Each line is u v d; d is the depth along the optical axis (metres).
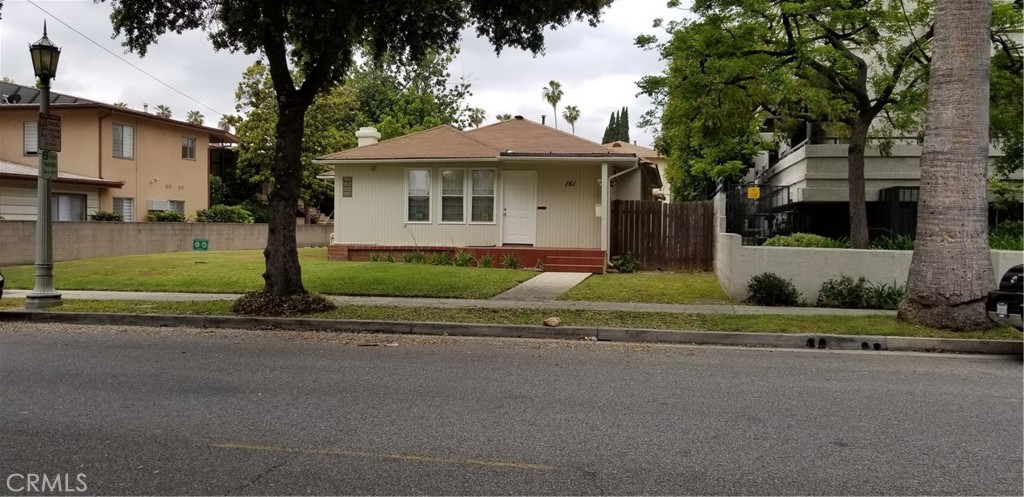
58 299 11.91
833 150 17.28
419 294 13.29
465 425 5.41
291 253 11.41
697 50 13.13
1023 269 9.02
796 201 18.20
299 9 10.94
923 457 4.72
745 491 4.12
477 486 4.19
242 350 8.68
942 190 9.55
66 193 25.22
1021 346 8.66
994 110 13.09
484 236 19.61
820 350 9.04
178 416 5.62
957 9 9.37
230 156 38.22
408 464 4.55
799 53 12.48
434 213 19.86
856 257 12.18
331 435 5.15
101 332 10.14
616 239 19.19
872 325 9.77
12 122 26.86
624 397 6.33
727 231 18.14
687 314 10.98
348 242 20.45
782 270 12.49
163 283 14.66
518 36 12.34
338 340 9.55
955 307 9.41
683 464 4.58
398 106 40.47
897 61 13.66
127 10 11.02
